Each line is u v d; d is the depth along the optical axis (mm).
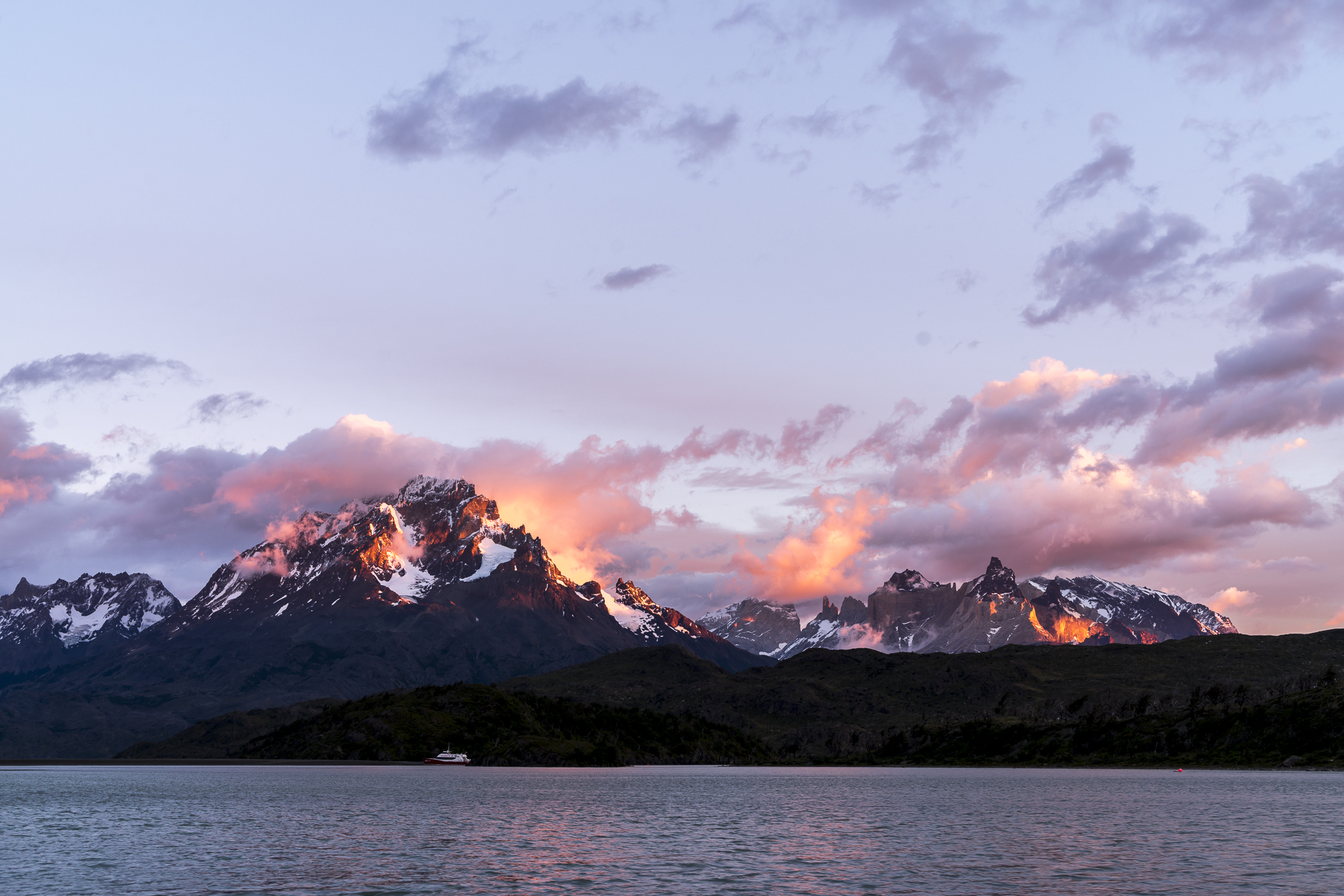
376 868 116375
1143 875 111250
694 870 115188
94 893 101188
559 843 139375
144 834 149500
